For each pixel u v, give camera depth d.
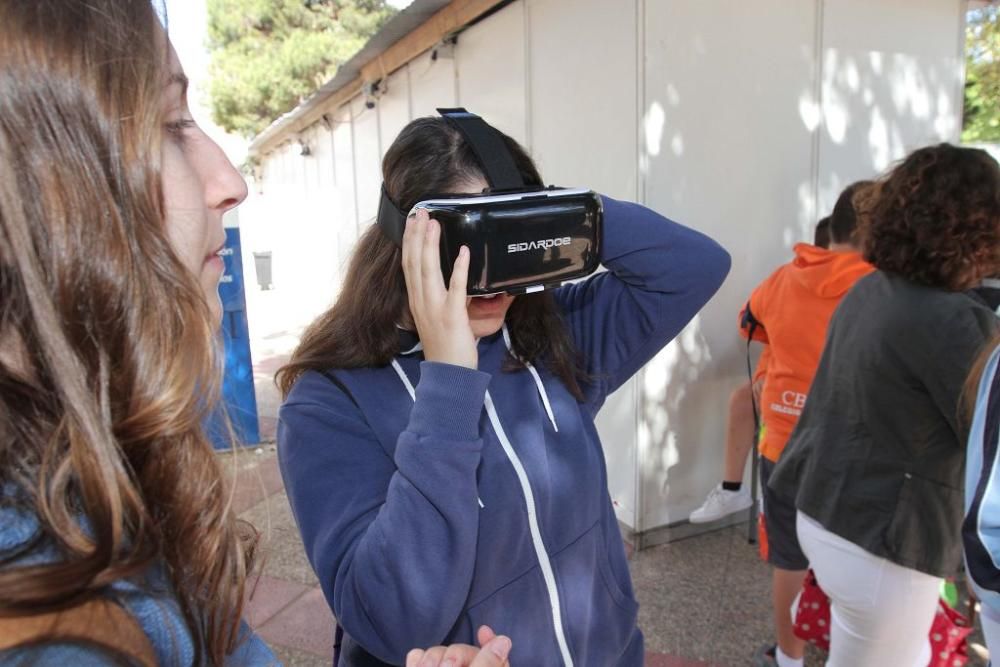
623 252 1.20
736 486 3.19
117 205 0.46
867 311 1.61
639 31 2.89
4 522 0.42
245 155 20.06
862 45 3.48
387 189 1.07
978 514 1.09
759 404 2.82
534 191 1.00
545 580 1.06
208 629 0.59
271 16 22.44
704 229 3.15
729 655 2.50
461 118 1.05
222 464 0.60
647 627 2.67
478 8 4.11
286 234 13.08
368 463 1.01
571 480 1.11
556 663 1.07
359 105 7.70
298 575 3.07
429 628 0.87
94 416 0.45
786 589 2.18
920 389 1.48
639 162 2.95
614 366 1.31
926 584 1.56
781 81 3.27
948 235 1.46
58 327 0.44
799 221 3.41
